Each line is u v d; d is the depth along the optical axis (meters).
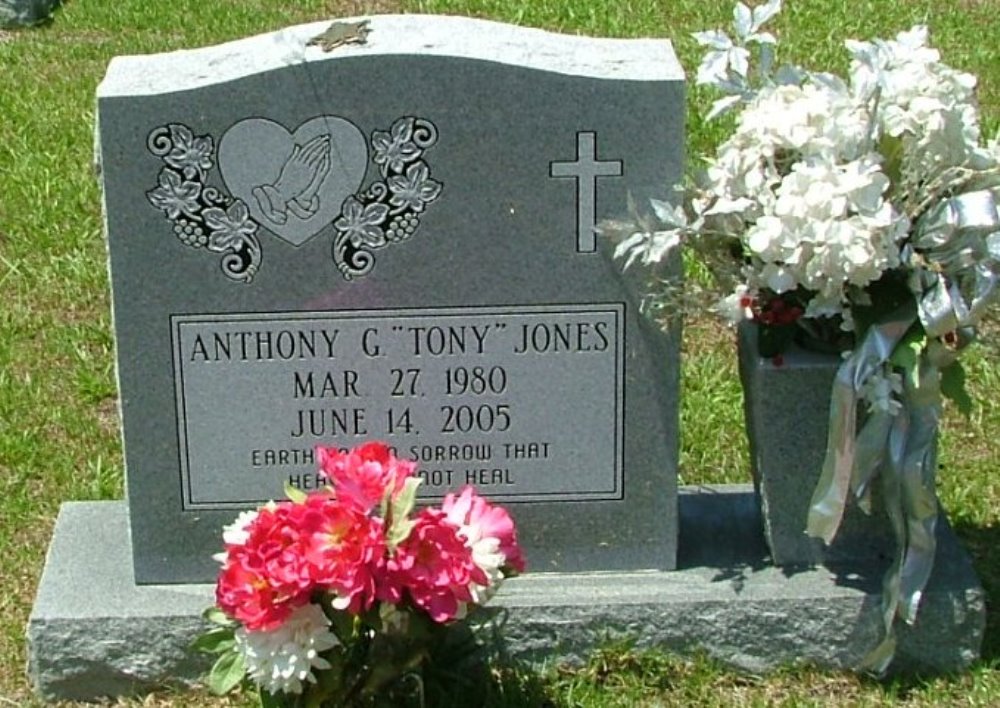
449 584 3.43
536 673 3.98
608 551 4.14
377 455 3.60
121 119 3.77
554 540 4.13
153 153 3.79
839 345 3.98
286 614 3.43
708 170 3.85
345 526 3.42
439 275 3.92
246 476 4.05
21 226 6.70
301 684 3.51
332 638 3.48
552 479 4.09
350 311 3.94
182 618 3.96
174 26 9.81
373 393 4.01
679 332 3.98
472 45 3.80
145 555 4.08
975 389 5.47
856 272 3.66
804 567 4.10
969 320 3.71
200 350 3.96
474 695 3.86
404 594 3.51
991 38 9.36
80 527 4.30
